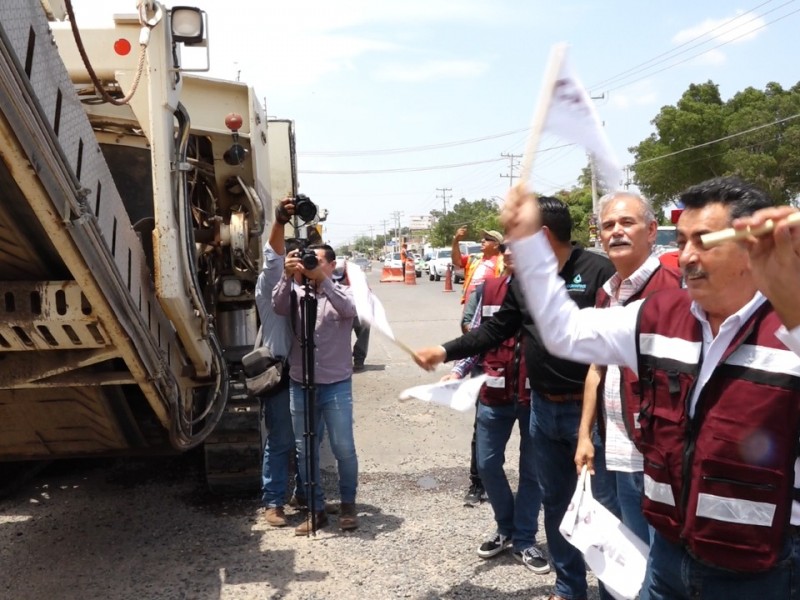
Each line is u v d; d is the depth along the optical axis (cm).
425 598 417
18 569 462
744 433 203
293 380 508
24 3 284
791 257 175
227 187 576
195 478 629
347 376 512
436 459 678
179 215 426
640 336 229
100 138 497
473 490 563
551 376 370
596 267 374
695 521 212
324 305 501
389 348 1365
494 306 453
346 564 461
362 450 707
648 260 323
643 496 234
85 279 330
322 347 502
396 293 2922
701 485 210
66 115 320
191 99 550
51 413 454
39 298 350
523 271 231
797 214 172
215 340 466
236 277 574
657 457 223
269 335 510
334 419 506
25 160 276
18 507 569
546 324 233
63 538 509
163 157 416
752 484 203
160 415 423
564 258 376
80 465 664
